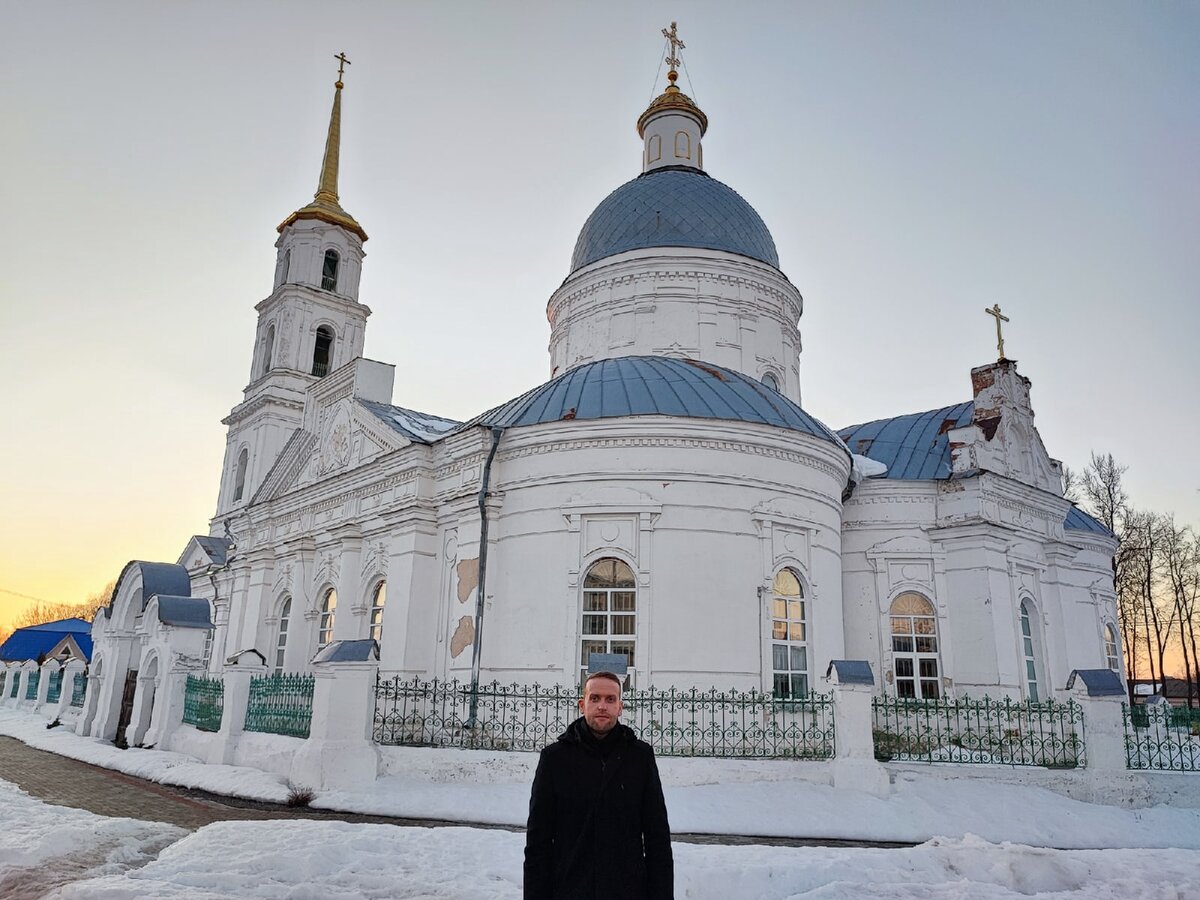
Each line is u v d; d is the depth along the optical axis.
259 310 46.88
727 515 20.16
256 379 45.25
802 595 20.89
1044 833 14.41
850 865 10.12
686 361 24.31
